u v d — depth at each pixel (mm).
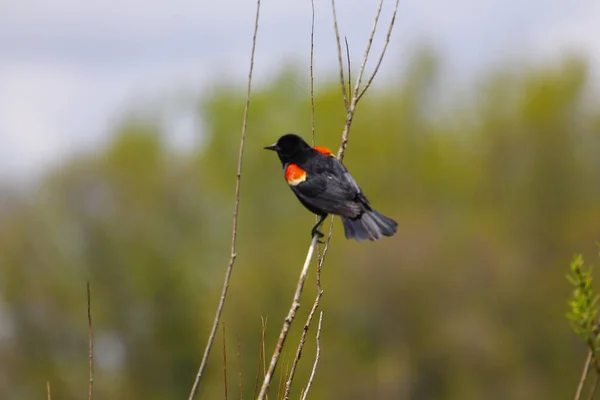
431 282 27719
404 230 28906
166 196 31219
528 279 28766
